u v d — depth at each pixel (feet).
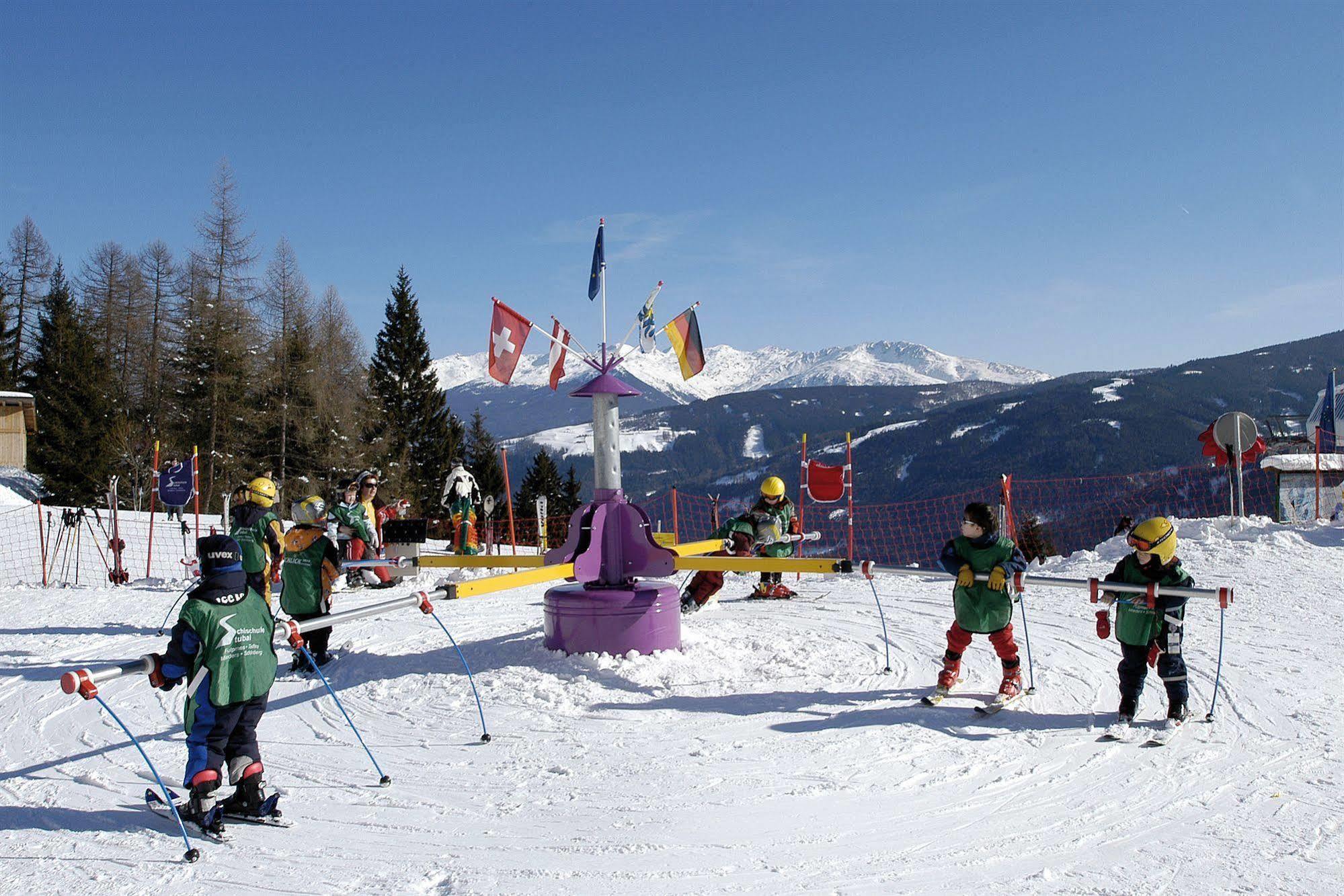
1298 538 40.78
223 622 15.19
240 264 143.43
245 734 15.75
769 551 36.09
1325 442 61.77
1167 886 12.46
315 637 27.61
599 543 26.00
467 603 40.70
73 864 13.94
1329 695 21.30
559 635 25.44
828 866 13.29
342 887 12.98
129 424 136.98
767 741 18.88
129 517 88.63
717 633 29.43
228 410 135.13
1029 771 17.03
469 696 22.84
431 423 171.12
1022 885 12.59
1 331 164.45
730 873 13.12
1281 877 12.65
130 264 177.78
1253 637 27.25
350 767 18.37
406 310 173.47
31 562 68.85
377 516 46.96
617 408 26.71
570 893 12.58
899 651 26.73
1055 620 31.32
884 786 16.40
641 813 15.39
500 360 25.31
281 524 28.37
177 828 15.43
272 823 15.38
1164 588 18.76
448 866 13.58
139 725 22.15
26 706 24.32
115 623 37.45
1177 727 19.22
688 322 26.99
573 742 19.24
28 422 117.91
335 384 167.32
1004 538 21.24
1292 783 16.10
